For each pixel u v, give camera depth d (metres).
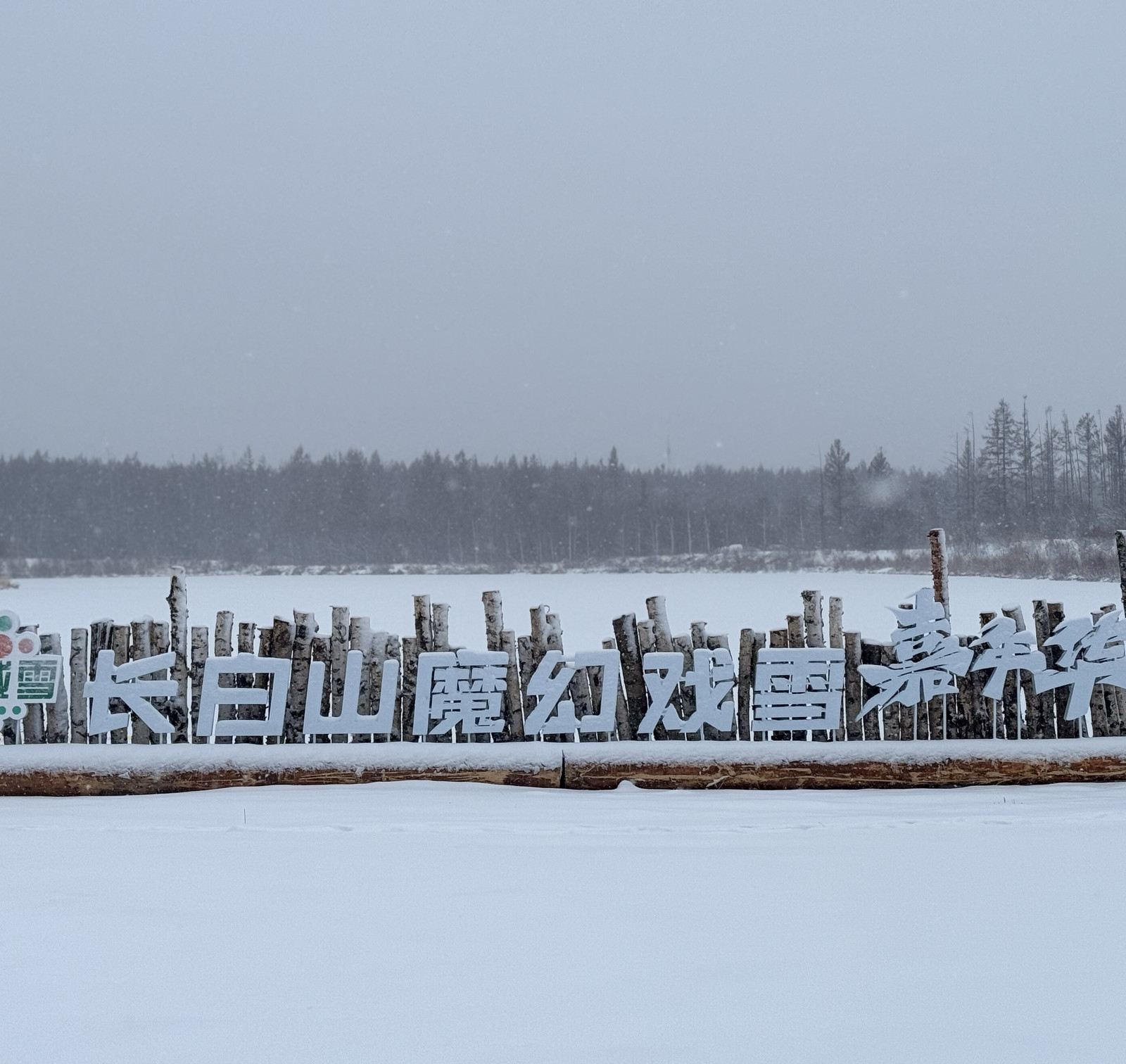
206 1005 3.42
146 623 8.28
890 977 3.62
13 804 7.20
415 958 3.83
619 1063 2.98
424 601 8.33
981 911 4.35
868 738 8.28
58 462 118.38
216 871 5.08
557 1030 3.21
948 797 7.20
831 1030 3.19
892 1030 3.18
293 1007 3.40
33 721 8.11
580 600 35.25
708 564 81.25
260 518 112.06
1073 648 8.20
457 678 8.09
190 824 6.18
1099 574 41.47
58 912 4.42
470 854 5.41
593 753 7.68
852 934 4.07
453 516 105.56
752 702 8.41
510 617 25.89
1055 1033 3.16
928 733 8.23
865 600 32.56
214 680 8.04
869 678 8.12
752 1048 3.07
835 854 5.37
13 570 90.38
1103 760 7.69
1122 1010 3.33
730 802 7.00
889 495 90.56
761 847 5.54
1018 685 8.26
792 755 7.67
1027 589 34.12
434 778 7.71
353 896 4.64
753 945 3.95
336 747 7.75
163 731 8.01
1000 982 3.56
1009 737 8.24
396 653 8.30
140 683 8.03
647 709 8.19
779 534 100.25
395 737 8.20
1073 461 80.75
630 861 5.26
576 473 112.12
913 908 4.41
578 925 4.21
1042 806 6.71
